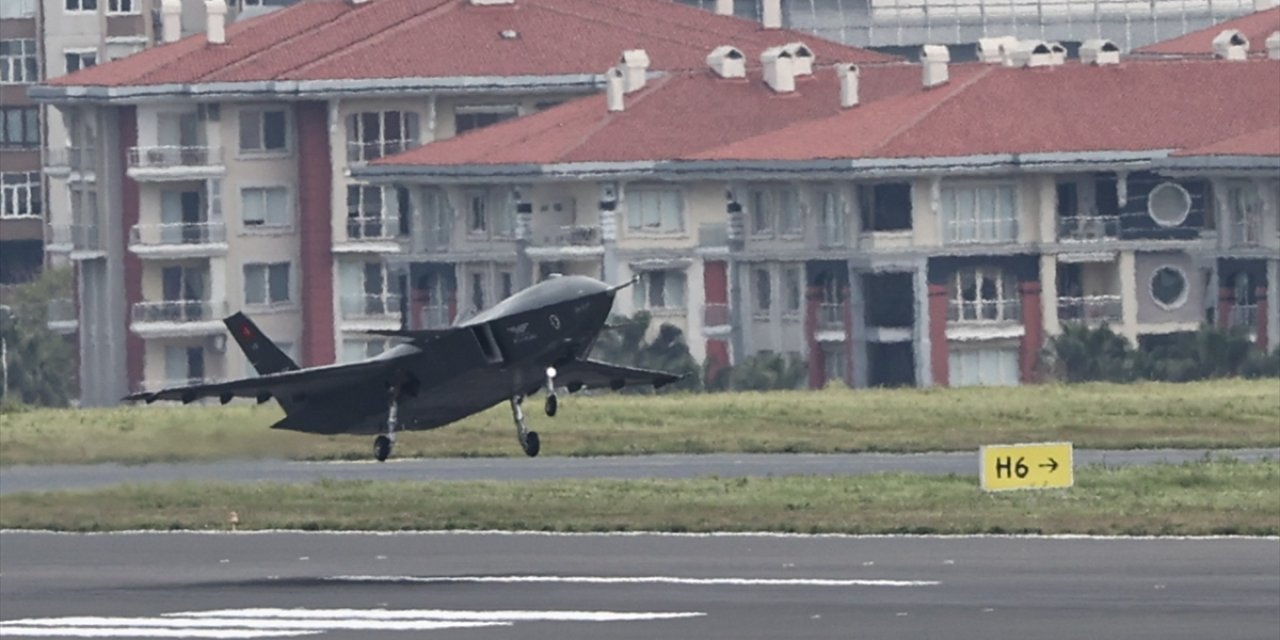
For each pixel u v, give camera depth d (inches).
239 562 6235.2
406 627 5068.9
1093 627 4845.0
